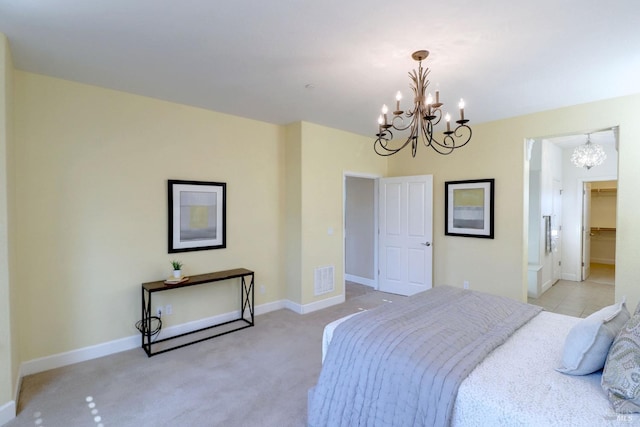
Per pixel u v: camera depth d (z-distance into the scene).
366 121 4.34
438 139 4.92
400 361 1.70
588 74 2.78
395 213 5.34
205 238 3.81
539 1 1.79
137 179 3.34
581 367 1.54
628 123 3.31
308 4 1.83
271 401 2.40
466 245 4.61
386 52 2.40
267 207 4.42
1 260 2.12
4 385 2.16
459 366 1.61
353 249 6.25
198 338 3.55
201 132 3.77
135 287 3.34
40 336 2.82
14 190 2.56
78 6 1.84
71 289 2.97
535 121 3.93
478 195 4.46
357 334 1.98
